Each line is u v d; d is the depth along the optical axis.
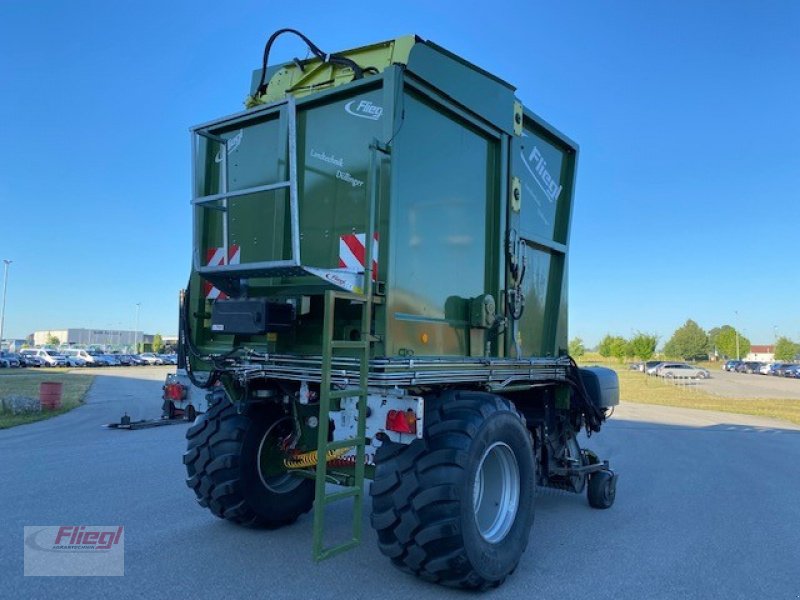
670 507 6.84
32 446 9.98
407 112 4.25
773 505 6.96
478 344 4.91
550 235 6.32
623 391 33.88
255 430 5.26
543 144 6.20
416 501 3.84
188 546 4.95
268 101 5.37
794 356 101.12
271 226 4.88
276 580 4.27
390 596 4.04
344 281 3.85
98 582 4.18
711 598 4.20
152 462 8.48
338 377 4.09
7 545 4.91
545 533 5.75
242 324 4.33
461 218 4.80
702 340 118.69
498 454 4.52
